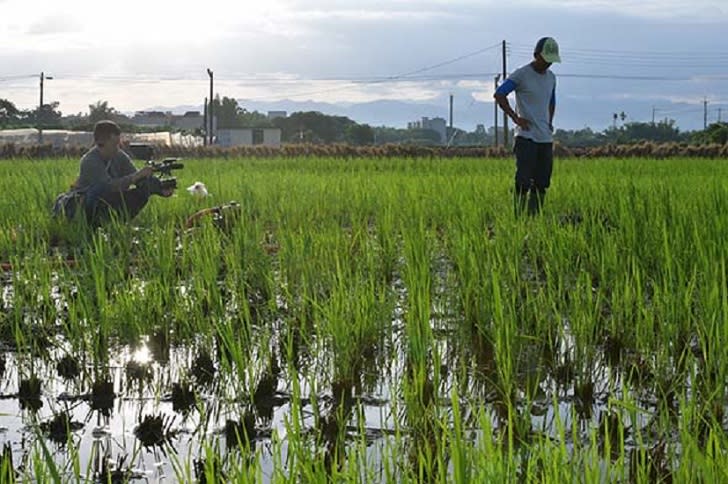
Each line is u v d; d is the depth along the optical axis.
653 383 4.56
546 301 5.49
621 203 8.72
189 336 5.36
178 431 4.03
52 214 9.29
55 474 2.96
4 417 4.25
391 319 5.24
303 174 17.03
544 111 9.75
